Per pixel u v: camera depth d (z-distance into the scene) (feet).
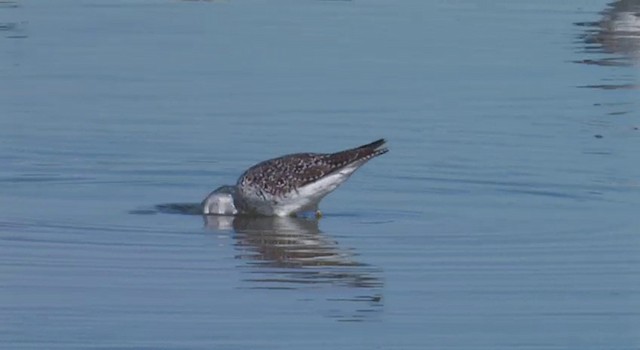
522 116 100.12
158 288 62.69
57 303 60.39
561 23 140.15
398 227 73.20
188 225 73.41
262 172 74.64
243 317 58.90
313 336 56.80
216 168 85.66
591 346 56.08
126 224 73.20
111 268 65.46
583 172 84.53
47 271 64.90
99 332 56.95
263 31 134.10
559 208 76.95
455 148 90.33
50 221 73.36
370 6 150.30
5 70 115.14
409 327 57.88
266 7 149.89
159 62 119.14
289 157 75.46
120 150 89.20
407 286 63.26
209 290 62.54
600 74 116.37
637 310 60.18
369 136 93.61
